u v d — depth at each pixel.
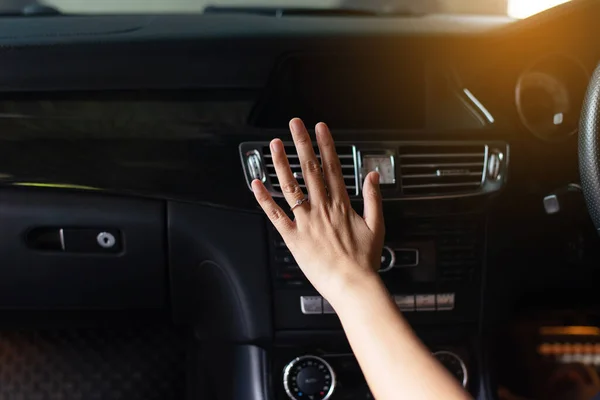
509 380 1.67
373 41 1.33
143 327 1.68
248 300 1.30
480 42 1.34
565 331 1.64
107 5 1.73
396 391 0.76
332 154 0.91
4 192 1.28
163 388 1.61
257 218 1.27
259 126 1.32
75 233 1.30
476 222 1.31
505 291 1.36
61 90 1.26
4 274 1.34
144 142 1.25
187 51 1.29
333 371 1.35
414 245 1.30
